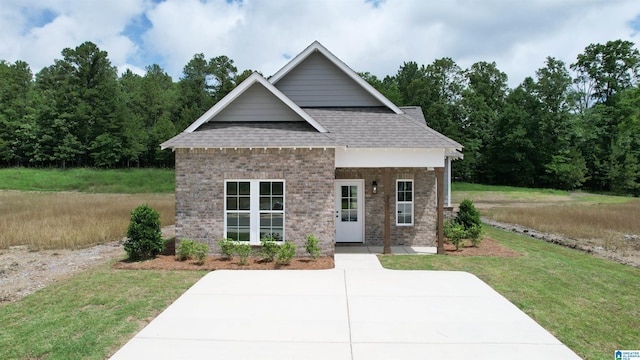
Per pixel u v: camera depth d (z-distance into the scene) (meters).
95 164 64.56
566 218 23.86
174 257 12.48
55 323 7.22
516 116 61.59
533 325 7.14
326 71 15.91
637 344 6.55
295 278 10.20
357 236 15.39
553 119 60.91
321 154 12.48
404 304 8.20
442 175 13.29
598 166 59.47
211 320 7.30
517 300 8.59
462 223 15.66
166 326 7.01
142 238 12.09
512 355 5.96
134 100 77.06
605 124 61.84
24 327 7.05
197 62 85.56
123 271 10.94
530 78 64.38
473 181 65.69
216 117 13.66
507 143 61.03
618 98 62.06
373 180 15.25
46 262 12.60
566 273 10.92
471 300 8.48
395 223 15.27
